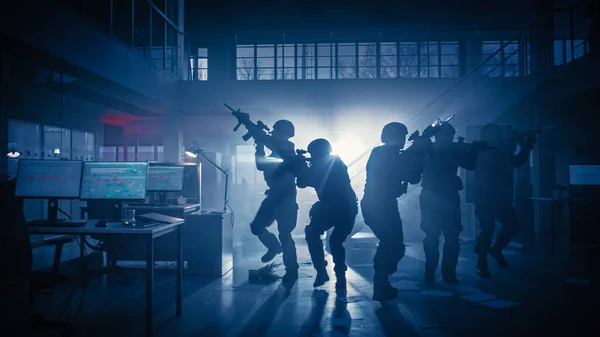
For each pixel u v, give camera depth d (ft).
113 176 12.68
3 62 18.37
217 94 31.09
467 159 15.11
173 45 33.17
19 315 9.53
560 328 10.77
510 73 37.91
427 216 15.48
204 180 33.60
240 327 11.00
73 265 18.58
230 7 43.98
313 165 14.70
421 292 14.24
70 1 19.66
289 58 44.55
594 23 26.40
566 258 20.33
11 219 9.86
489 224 16.43
